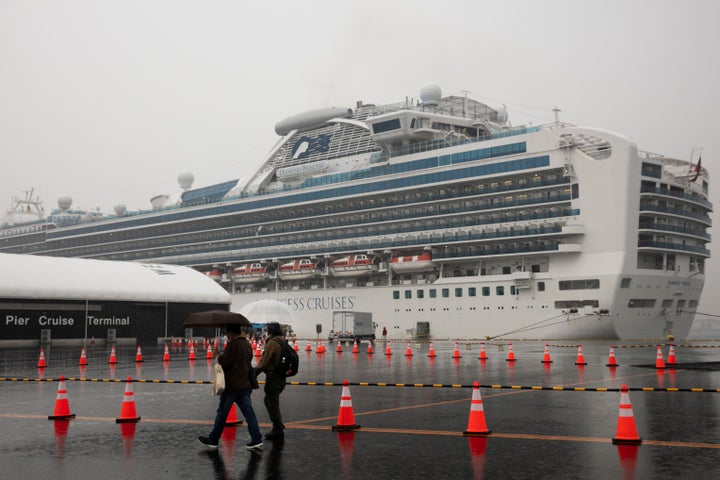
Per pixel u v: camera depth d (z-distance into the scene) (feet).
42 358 112.16
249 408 43.39
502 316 239.09
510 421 52.80
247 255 320.29
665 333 231.50
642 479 34.32
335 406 62.85
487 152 244.42
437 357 138.10
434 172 255.91
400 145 277.03
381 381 86.33
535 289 232.32
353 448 42.75
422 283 260.83
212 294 228.43
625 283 217.36
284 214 312.09
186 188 394.52
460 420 53.93
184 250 354.74
